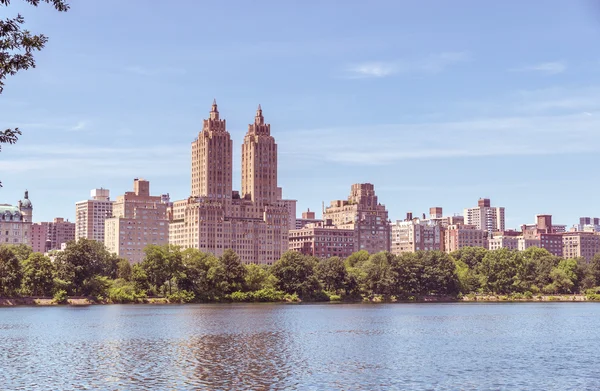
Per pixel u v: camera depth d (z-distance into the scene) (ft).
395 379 378.73
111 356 455.22
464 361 443.32
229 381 369.91
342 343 531.91
